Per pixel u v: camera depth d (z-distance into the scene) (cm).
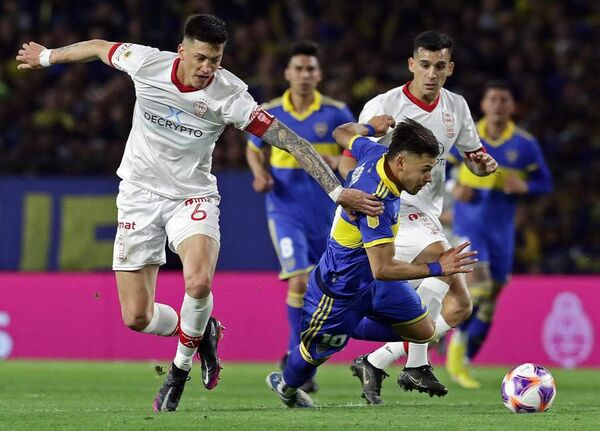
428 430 2066
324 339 2516
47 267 4834
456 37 6203
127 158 2528
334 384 3644
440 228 2861
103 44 2498
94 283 4756
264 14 6316
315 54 3559
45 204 4831
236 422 2180
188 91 2412
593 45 6209
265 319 4681
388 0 6331
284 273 3481
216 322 2500
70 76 5872
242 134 5312
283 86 5744
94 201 4831
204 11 6272
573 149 5641
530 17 6303
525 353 4578
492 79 5975
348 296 2459
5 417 2325
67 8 6334
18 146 5581
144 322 2547
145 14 6203
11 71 6069
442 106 2848
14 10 6325
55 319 4766
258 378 3866
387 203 2319
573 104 5878
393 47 6181
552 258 5147
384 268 2312
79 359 4738
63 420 2244
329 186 2327
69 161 5359
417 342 2591
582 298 4541
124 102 5697
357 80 5928
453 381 3875
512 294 4603
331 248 2452
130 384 3572
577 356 4528
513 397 2412
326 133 3588
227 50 6125
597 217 5294
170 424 2145
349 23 6294
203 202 2488
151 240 2509
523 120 5825
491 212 3988
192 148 2464
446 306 2833
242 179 4744
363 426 2117
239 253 4756
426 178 2305
